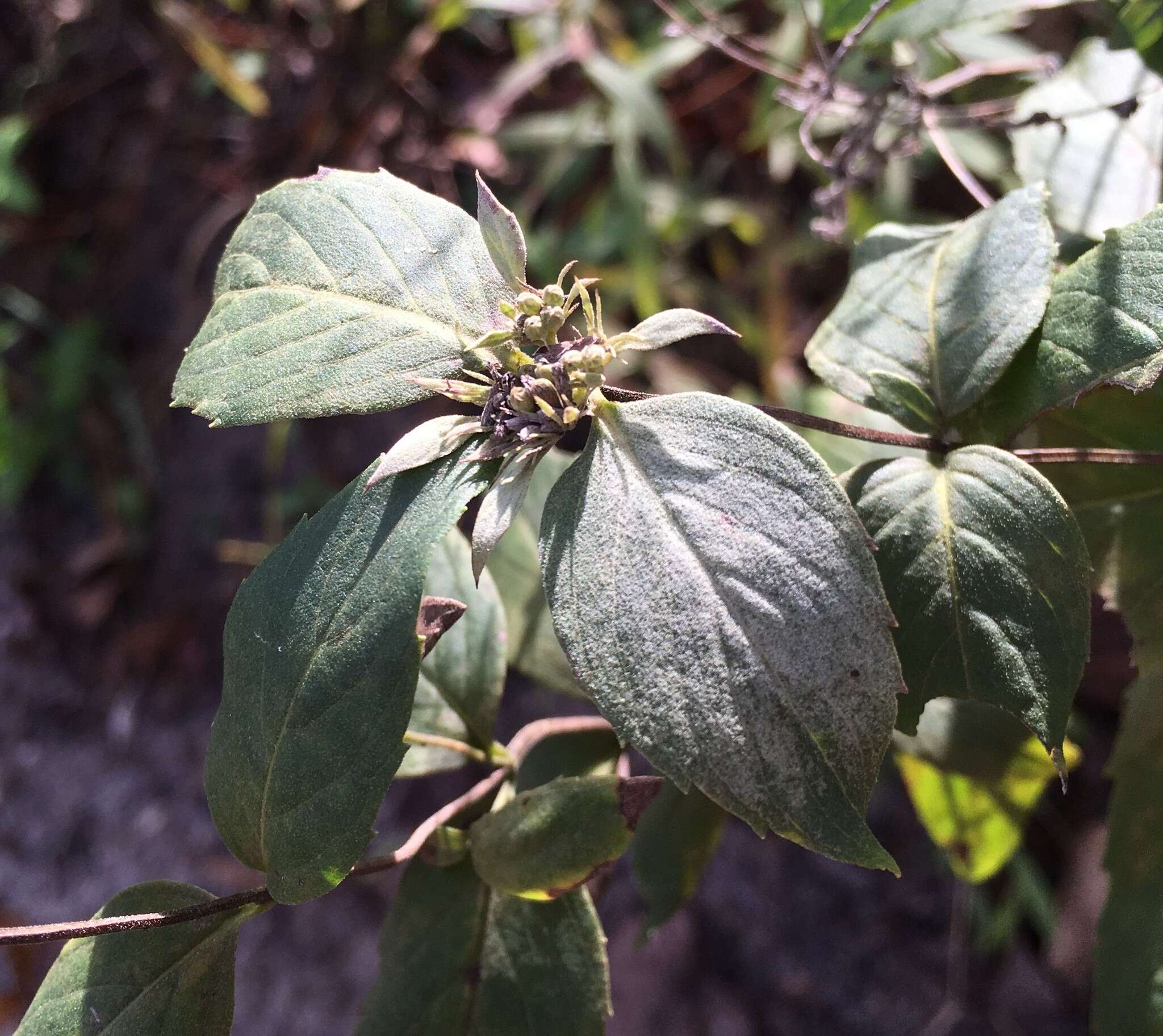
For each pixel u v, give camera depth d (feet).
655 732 0.35
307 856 0.39
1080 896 1.10
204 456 1.30
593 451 0.39
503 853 0.47
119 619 1.32
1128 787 0.54
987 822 0.64
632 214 1.08
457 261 0.42
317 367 0.41
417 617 0.38
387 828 1.18
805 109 0.67
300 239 0.43
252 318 0.42
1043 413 0.46
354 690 0.39
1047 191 0.48
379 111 1.20
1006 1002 1.09
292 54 1.24
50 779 1.28
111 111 1.34
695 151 1.24
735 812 0.35
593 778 0.45
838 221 0.70
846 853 0.35
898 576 0.44
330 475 1.22
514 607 0.61
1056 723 0.41
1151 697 0.54
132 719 1.30
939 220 1.09
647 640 0.36
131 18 1.32
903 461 0.46
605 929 1.13
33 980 1.22
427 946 0.50
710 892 1.15
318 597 0.40
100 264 1.33
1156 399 0.54
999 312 0.47
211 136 1.30
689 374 1.17
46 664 1.32
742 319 1.17
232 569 1.28
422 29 1.18
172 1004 0.42
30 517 1.34
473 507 0.83
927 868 1.14
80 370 1.30
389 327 0.41
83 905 1.24
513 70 1.19
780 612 0.36
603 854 0.45
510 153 1.23
